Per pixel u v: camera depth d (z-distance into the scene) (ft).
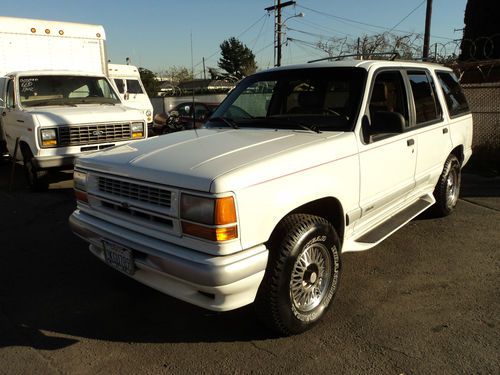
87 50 34.30
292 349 10.48
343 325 11.44
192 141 12.03
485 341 10.62
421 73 16.88
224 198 8.93
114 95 30.99
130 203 10.50
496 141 32.50
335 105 13.16
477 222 19.42
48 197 24.63
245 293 9.52
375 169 13.05
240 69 263.70
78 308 12.59
